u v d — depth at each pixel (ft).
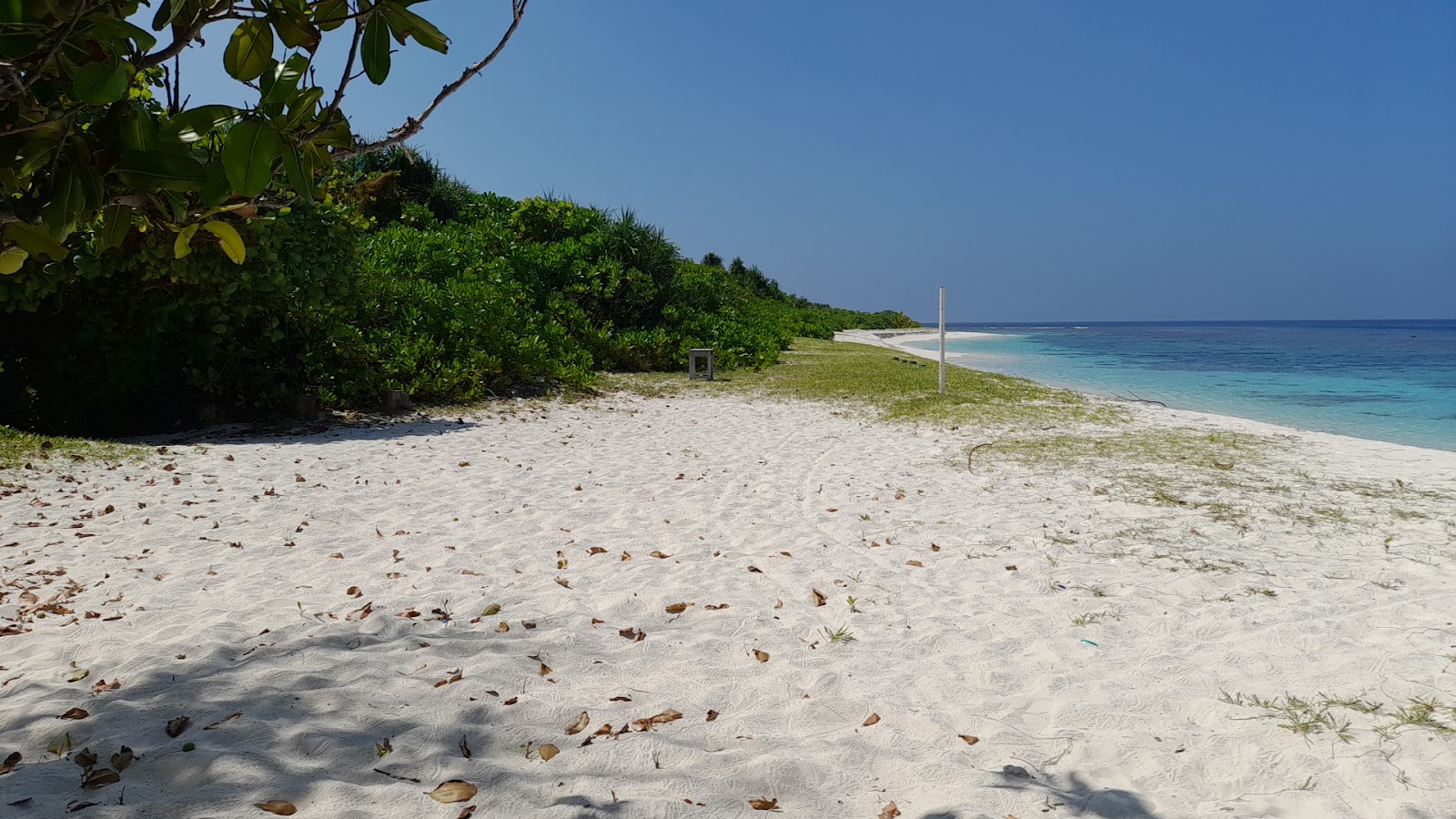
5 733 10.66
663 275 85.92
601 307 80.79
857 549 21.35
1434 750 10.53
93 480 27.07
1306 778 10.05
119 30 4.97
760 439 40.04
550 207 89.30
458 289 55.83
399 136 6.42
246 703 11.54
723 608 16.67
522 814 9.00
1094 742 11.04
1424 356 131.03
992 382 65.57
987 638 15.12
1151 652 14.35
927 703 12.43
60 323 37.29
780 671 13.43
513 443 37.52
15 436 30.58
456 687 12.41
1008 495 27.53
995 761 10.62
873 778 10.16
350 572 18.80
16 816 8.57
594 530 22.94
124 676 12.52
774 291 202.39
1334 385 74.33
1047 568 19.51
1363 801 9.52
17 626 14.98
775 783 9.90
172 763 9.70
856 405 53.16
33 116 5.24
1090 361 116.47
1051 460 33.83
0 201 5.58
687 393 60.39
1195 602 17.01
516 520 23.88
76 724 10.78
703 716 11.89
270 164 5.33
